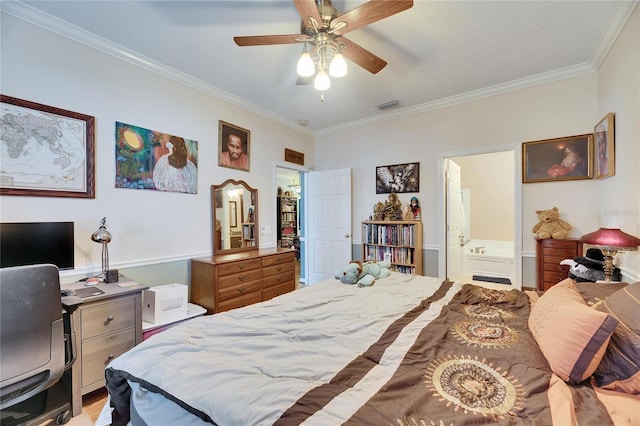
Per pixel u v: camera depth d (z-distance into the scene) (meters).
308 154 4.69
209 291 2.73
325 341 1.23
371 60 2.11
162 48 2.42
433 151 3.64
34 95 1.97
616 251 1.94
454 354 1.10
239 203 3.50
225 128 3.34
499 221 5.67
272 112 3.90
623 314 1.01
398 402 0.82
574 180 2.80
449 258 3.77
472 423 0.74
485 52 2.48
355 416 0.75
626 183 2.05
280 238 7.88
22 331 1.28
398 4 1.52
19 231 1.80
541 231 2.87
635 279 1.92
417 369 1.00
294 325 1.38
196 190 3.03
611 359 0.93
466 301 1.75
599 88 2.63
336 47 1.90
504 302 1.70
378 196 4.12
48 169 2.03
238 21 2.09
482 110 3.29
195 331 1.31
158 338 1.24
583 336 0.94
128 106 2.48
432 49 2.43
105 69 2.34
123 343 1.97
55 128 2.06
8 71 1.88
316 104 3.65
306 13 1.62
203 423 0.86
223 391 0.88
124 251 2.44
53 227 1.95
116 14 2.00
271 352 1.12
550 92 2.91
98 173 2.29
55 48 2.07
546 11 1.97
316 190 4.61
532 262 3.01
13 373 1.26
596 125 2.61
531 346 1.15
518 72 2.84
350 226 4.29
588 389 0.91
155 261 2.66
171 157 2.80
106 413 1.28
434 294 1.89
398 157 3.94
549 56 2.55
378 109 3.82
